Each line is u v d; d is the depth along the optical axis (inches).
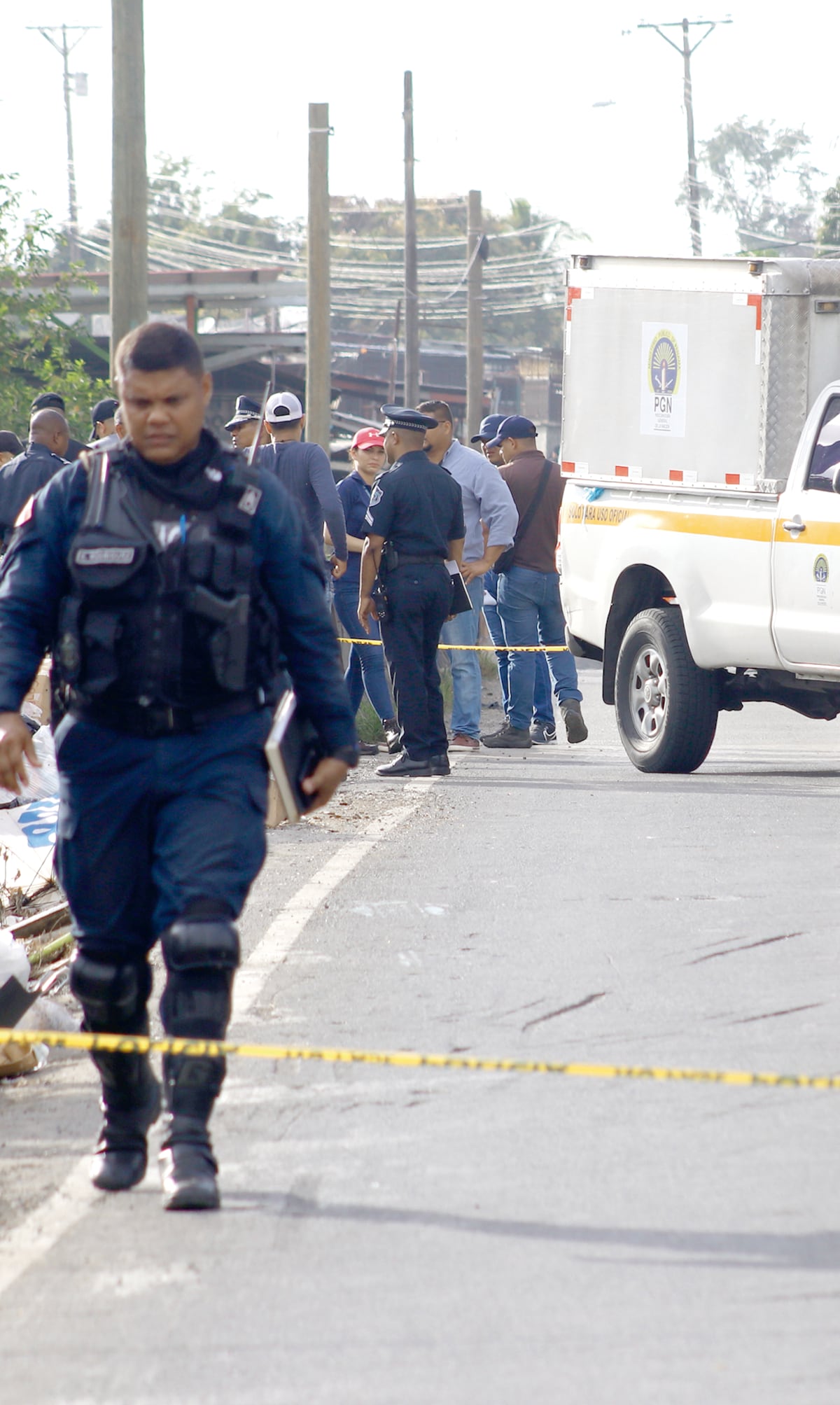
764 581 1296.8
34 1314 444.5
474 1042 662.5
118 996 516.4
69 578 500.7
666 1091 605.9
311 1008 713.0
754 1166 534.9
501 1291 450.6
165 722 491.8
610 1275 458.9
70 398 3262.8
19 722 494.3
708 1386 398.0
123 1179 530.0
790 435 1316.4
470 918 865.5
